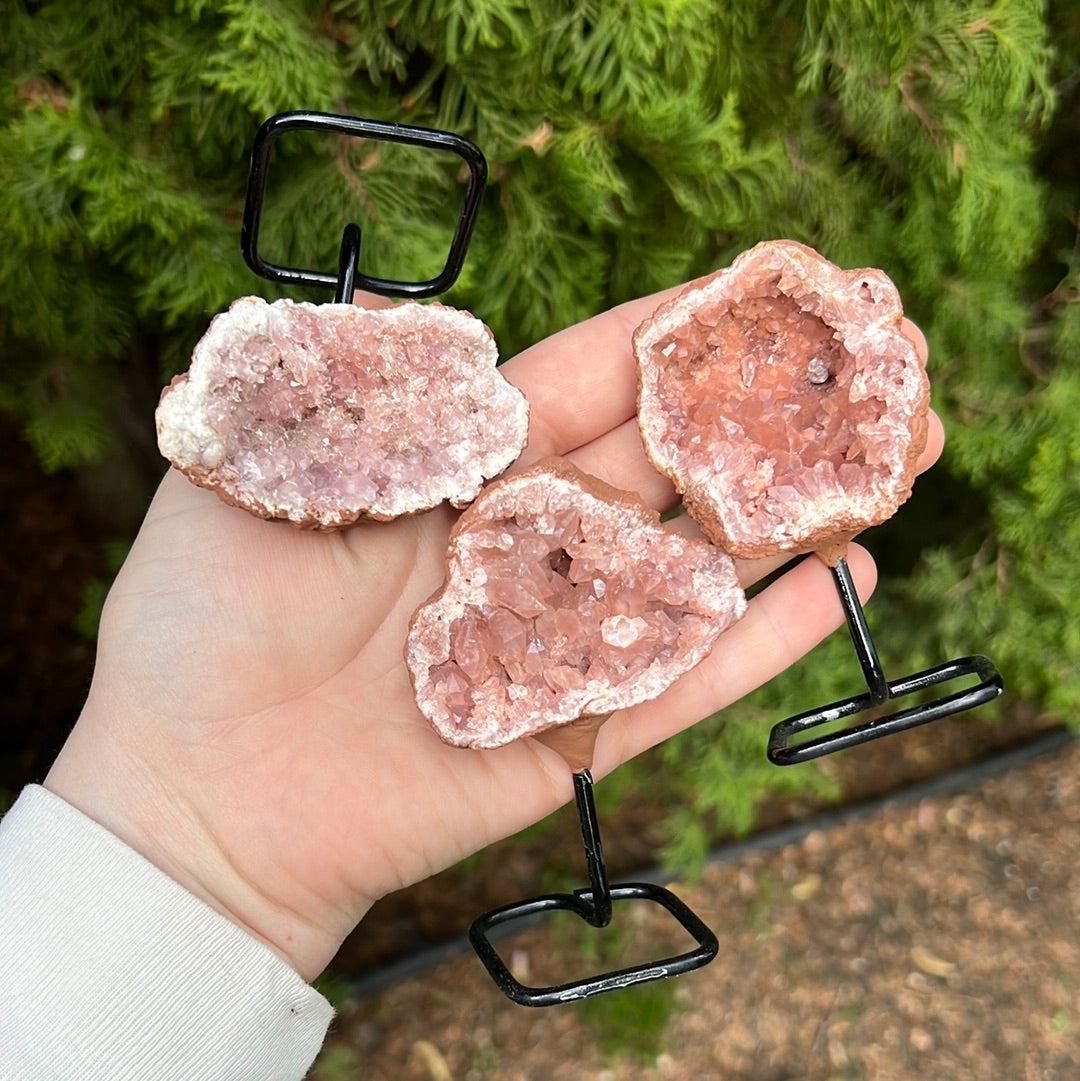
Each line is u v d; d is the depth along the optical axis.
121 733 0.20
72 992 0.19
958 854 0.38
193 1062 0.20
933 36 0.25
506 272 0.24
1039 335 0.30
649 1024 0.35
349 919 0.23
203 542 0.21
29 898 0.20
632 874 0.37
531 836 0.36
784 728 0.22
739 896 0.37
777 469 0.22
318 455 0.21
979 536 0.33
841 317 0.21
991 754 0.40
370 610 0.22
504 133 0.23
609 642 0.21
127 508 0.34
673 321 0.21
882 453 0.21
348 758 0.22
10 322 0.25
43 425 0.27
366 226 0.23
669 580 0.21
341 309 0.20
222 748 0.21
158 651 0.20
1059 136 0.32
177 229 0.22
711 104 0.23
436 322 0.21
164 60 0.21
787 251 0.21
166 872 0.21
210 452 0.19
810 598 0.23
